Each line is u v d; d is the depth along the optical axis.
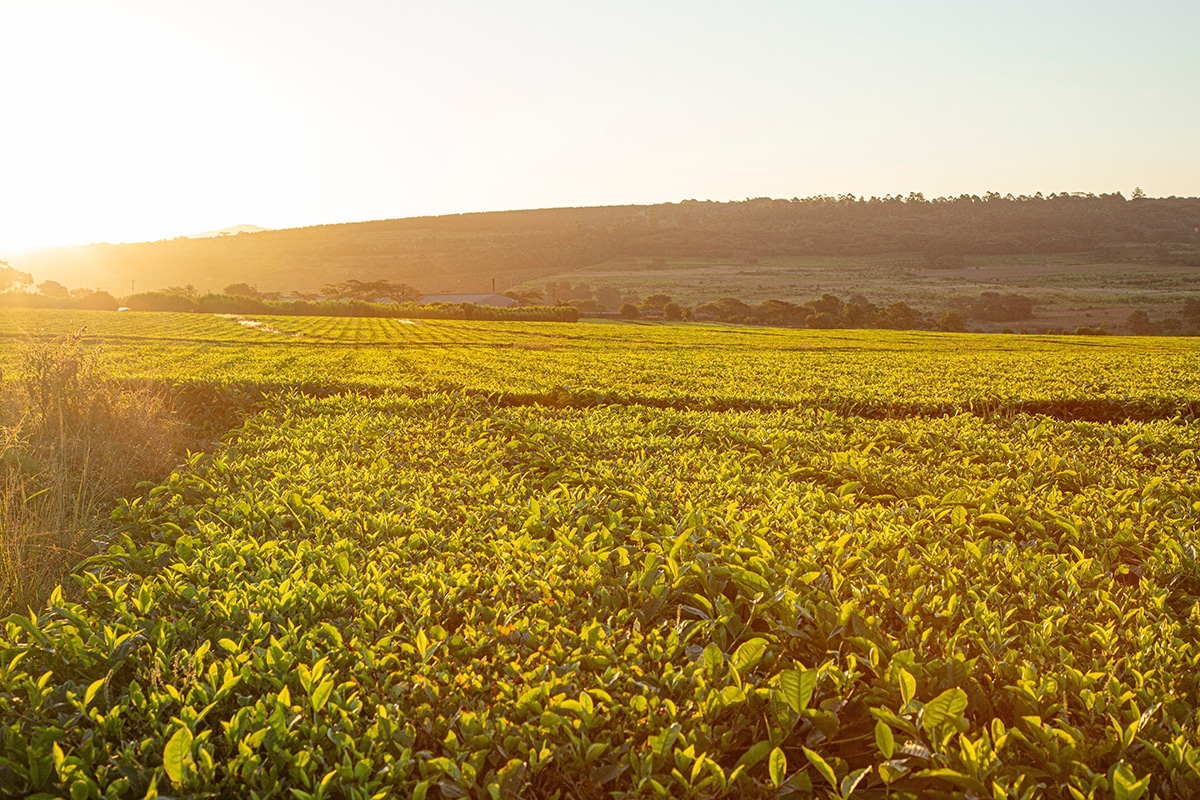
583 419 14.67
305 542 6.62
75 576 6.18
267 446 11.63
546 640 4.96
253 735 3.78
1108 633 5.02
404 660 4.80
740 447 12.16
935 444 11.95
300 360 28.72
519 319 86.00
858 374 26.03
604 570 6.14
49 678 4.65
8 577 6.44
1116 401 18.95
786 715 4.11
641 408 16.22
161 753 3.92
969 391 20.31
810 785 3.75
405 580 5.91
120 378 16.59
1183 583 6.37
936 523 7.61
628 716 4.23
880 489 9.54
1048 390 20.47
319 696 4.07
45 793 3.58
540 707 4.15
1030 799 3.55
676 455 11.05
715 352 39.41
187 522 7.86
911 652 4.50
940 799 3.80
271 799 3.67
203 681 4.56
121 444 11.58
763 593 5.48
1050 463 10.38
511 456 11.34
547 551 6.43
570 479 9.49
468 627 5.06
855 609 5.11
